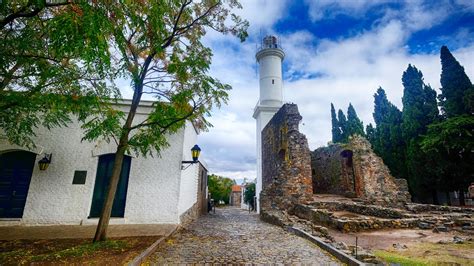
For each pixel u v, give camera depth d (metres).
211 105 7.17
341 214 11.94
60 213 8.80
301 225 8.66
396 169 22.67
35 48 5.42
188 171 11.65
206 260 4.95
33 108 5.96
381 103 27.22
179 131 10.23
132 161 9.69
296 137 14.33
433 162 18.89
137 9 5.32
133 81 6.27
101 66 3.98
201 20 7.54
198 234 7.92
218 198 47.97
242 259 5.02
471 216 10.18
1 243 6.21
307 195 13.46
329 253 5.45
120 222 9.02
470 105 17.66
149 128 7.25
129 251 5.27
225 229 9.14
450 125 17.20
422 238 7.66
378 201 14.80
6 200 8.87
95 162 9.42
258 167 24.92
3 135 8.88
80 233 7.47
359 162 15.83
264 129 22.05
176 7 6.96
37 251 5.37
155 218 9.27
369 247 6.56
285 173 13.75
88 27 3.44
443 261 5.13
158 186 9.57
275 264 4.70
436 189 19.44
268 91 26.44
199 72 6.59
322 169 22.06
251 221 12.43
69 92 6.28
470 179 17.33
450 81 19.31
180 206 9.74
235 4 7.61
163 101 7.12
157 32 6.17
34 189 8.86
